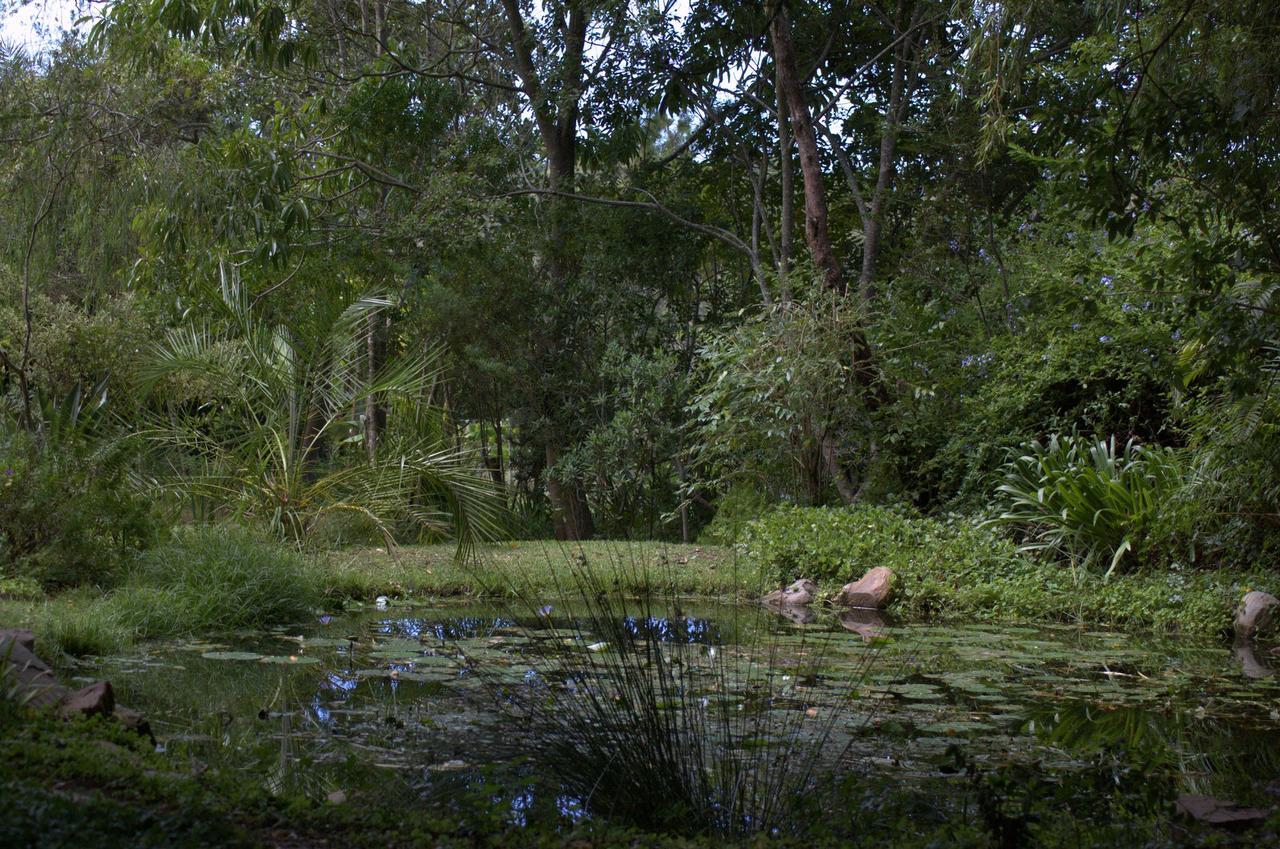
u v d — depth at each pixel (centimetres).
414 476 1117
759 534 1210
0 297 1435
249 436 1142
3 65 1181
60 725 354
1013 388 1219
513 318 1670
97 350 1417
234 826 278
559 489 1744
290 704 544
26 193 1210
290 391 1145
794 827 361
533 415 1692
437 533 1184
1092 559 1015
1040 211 1365
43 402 1034
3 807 243
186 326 1402
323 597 921
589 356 1717
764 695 568
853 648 755
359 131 1622
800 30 1603
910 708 565
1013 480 1138
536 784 402
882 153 1514
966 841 321
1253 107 593
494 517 1102
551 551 1232
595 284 1700
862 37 1655
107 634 680
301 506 1127
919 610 976
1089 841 330
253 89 1551
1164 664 719
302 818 303
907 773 437
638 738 403
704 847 320
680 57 1523
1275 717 557
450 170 1659
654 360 1662
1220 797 414
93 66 1248
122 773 303
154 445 1140
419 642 731
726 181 1875
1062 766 451
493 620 855
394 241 1550
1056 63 1215
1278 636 813
